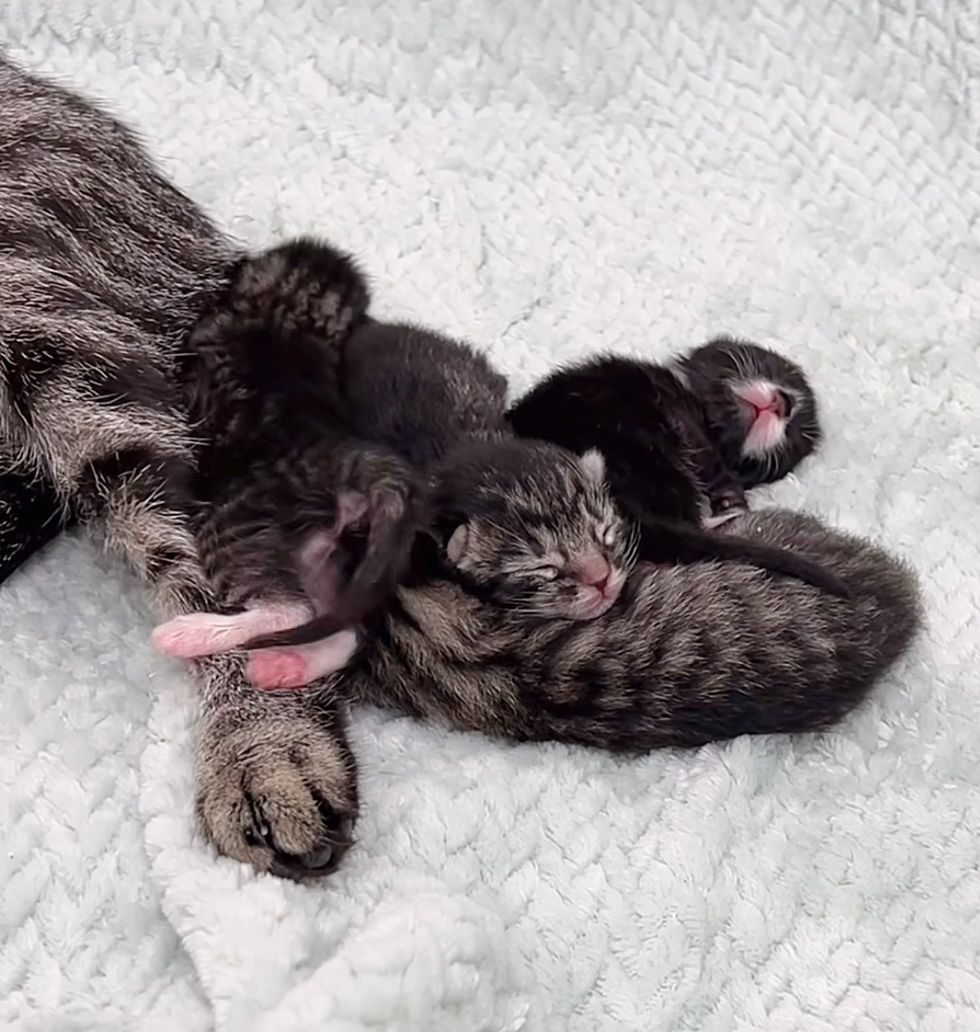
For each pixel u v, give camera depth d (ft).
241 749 1.52
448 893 1.46
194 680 1.57
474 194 1.92
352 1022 1.36
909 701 1.60
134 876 1.48
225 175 1.90
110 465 1.62
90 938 1.46
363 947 1.40
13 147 1.69
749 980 1.48
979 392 1.81
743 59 2.00
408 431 1.69
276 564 1.58
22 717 1.54
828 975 1.48
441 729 1.57
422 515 1.58
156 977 1.45
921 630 1.62
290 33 1.98
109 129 1.76
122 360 1.65
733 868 1.51
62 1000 1.44
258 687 1.56
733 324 1.87
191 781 1.52
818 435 1.78
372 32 1.99
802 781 1.56
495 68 1.99
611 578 1.59
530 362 1.84
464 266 1.88
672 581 1.59
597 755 1.55
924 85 1.98
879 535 1.72
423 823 1.50
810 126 1.97
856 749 1.57
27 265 1.65
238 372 1.68
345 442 1.64
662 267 1.89
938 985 1.48
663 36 2.01
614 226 1.92
